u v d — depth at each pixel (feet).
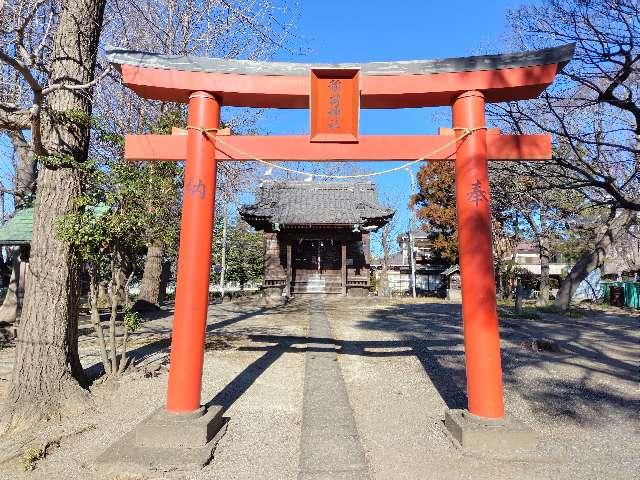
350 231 66.69
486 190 14.79
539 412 17.11
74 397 16.79
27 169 41.52
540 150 15.42
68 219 16.89
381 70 15.39
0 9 14.85
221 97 15.80
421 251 110.63
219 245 97.25
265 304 60.18
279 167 15.38
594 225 62.75
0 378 20.30
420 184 97.35
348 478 11.30
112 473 11.96
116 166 19.17
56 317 16.85
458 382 21.06
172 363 14.08
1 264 51.49
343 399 18.03
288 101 16.24
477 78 15.12
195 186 14.79
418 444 13.76
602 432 14.97
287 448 13.51
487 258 14.33
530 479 11.43
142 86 15.11
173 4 30.12
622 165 30.35
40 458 12.95
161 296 56.39
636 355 28.45
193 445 12.99
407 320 43.75
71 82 17.94
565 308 57.82
